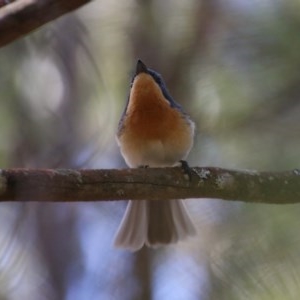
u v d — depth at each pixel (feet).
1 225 31.30
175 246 28.86
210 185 21.52
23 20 19.89
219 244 24.67
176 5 30.58
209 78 27.48
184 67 29.58
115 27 32.17
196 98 29.32
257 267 22.77
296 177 22.22
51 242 31.48
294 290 22.02
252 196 21.94
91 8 32.48
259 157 25.44
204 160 27.25
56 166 31.12
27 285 30.04
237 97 26.73
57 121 31.73
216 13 27.99
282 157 25.26
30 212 31.81
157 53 30.89
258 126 26.13
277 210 23.43
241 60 26.66
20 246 30.81
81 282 30.78
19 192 18.43
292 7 26.17
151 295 29.43
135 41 31.99
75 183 19.26
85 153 31.96
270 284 22.20
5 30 19.92
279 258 22.59
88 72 32.53
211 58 27.55
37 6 19.83
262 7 26.35
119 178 20.08
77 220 32.53
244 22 26.61
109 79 33.09
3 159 30.86
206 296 23.85
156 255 29.99
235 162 26.00
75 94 32.30
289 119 25.81
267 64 26.03
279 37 25.79
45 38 31.63
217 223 26.12
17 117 31.09
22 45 31.12
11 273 29.48
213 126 27.35
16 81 31.01
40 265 30.91
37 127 31.40
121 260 30.99
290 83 25.96
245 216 24.00
